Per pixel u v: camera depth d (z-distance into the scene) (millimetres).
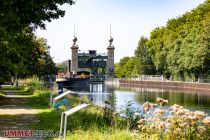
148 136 12523
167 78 121000
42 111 27469
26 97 44125
